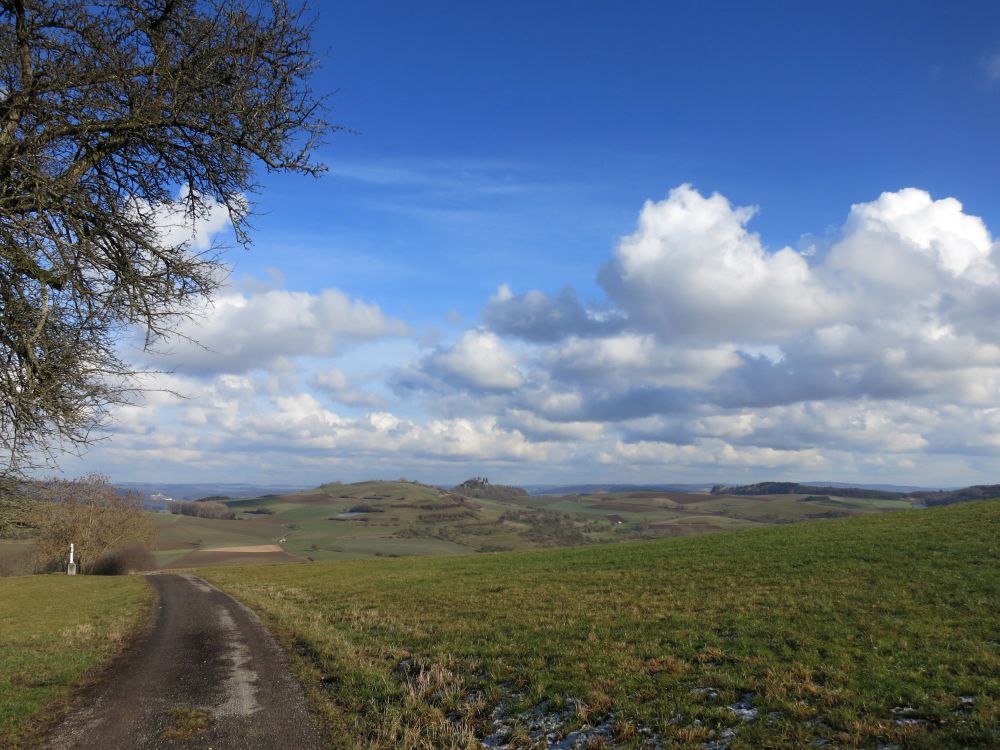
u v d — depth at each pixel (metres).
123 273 7.23
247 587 38.31
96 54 6.75
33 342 6.41
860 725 8.97
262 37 7.34
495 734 10.55
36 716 11.55
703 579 25.56
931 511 41.72
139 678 14.49
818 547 30.31
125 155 7.77
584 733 10.05
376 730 10.47
